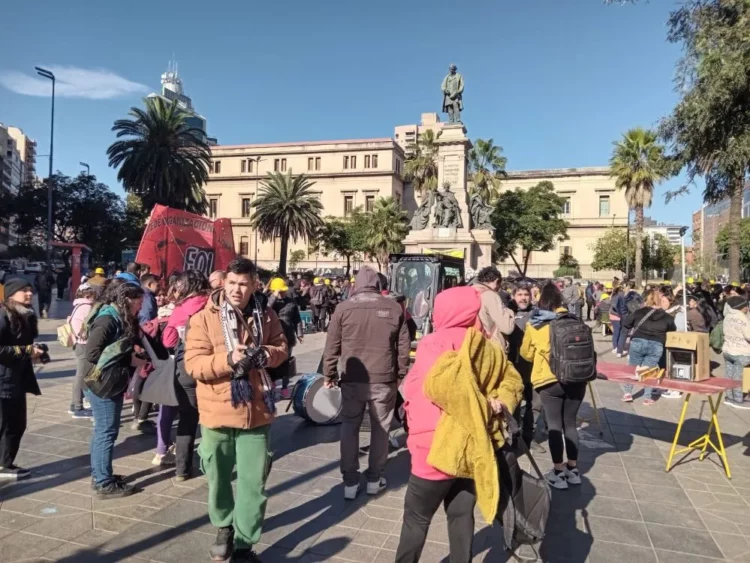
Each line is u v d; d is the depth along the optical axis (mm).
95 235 50969
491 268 4973
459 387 2604
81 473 4910
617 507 4391
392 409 4602
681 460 5629
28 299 4715
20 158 121688
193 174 36875
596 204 69312
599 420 7254
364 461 5473
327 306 19078
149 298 6742
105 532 3799
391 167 68562
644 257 51438
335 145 70125
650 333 8039
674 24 7770
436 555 3568
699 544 3771
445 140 30984
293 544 3695
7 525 3877
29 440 5805
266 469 3391
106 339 4332
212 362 3205
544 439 6379
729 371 8281
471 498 2775
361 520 4082
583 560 3523
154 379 4871
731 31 6852
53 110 34062
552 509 4332
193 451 5242
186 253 9297
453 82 31984
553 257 70438
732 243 16953
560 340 4438
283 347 3590
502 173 50156
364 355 4441
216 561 3418
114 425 4438
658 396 8844
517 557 2881
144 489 4602
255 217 49188
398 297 5699
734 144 7223
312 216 48469
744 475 5176
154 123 35062
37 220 50000
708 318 12352
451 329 2910
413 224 30750
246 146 72938
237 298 3391
